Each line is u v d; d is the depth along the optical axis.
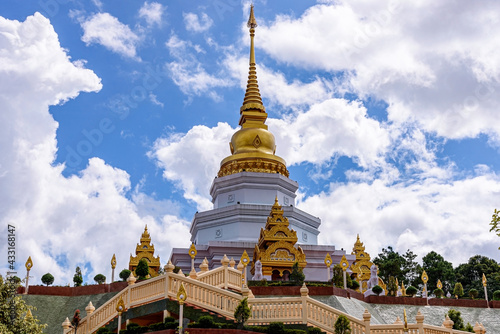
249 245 77.56
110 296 57.53
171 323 39.53
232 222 82.19
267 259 69.25
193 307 41.34
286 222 72.00
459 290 66.75
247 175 85.31
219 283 48.19
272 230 71.19
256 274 64.94
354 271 73.25
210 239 83.31
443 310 60.56
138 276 57.41
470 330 51.56
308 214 85.50
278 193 86.19
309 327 40.91
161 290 41.91
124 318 42.88
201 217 84.62
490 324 58.97
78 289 58.97
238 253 77.38
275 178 85.88
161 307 41.19
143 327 40.34
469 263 99.12
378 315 58.59
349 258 79.25
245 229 81.44
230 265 52.41
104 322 44.38
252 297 44.22
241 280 50.25
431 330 42.50
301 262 69.75
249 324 40.97
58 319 55.88
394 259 99.25
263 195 85.44
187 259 78.12
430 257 101.56
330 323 41.34
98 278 61.44
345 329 40.06
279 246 69.94
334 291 56.97
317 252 78.56
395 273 96.62
